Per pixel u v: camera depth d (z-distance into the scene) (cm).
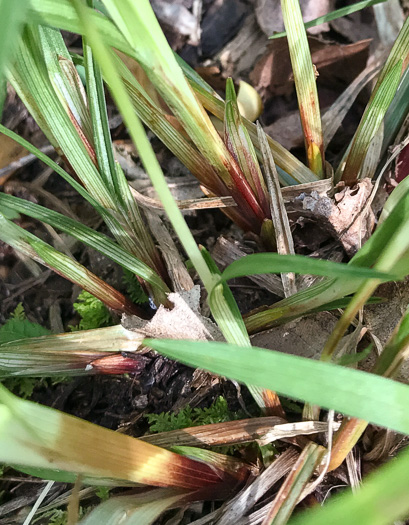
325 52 29
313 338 20
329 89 30
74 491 14
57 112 17
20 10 11
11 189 29
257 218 22
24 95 19
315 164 23
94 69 18
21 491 21
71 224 19
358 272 11
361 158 21
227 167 19
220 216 27
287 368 10
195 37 31
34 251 20
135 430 22
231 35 31
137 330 19
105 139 19
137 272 20
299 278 21
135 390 22
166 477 16
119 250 19
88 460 14
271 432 17
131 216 21
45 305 26
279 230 20
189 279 21
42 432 13
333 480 18
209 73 31
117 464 15
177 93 15
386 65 21
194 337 19
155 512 15
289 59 29
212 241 26
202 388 21
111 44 14
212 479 18
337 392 10
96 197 20
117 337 20
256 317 19
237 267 13
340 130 28
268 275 22
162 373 22
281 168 23
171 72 14
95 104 19
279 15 30
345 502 7
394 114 23
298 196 22
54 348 19
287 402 20
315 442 17
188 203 22
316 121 22
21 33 15
